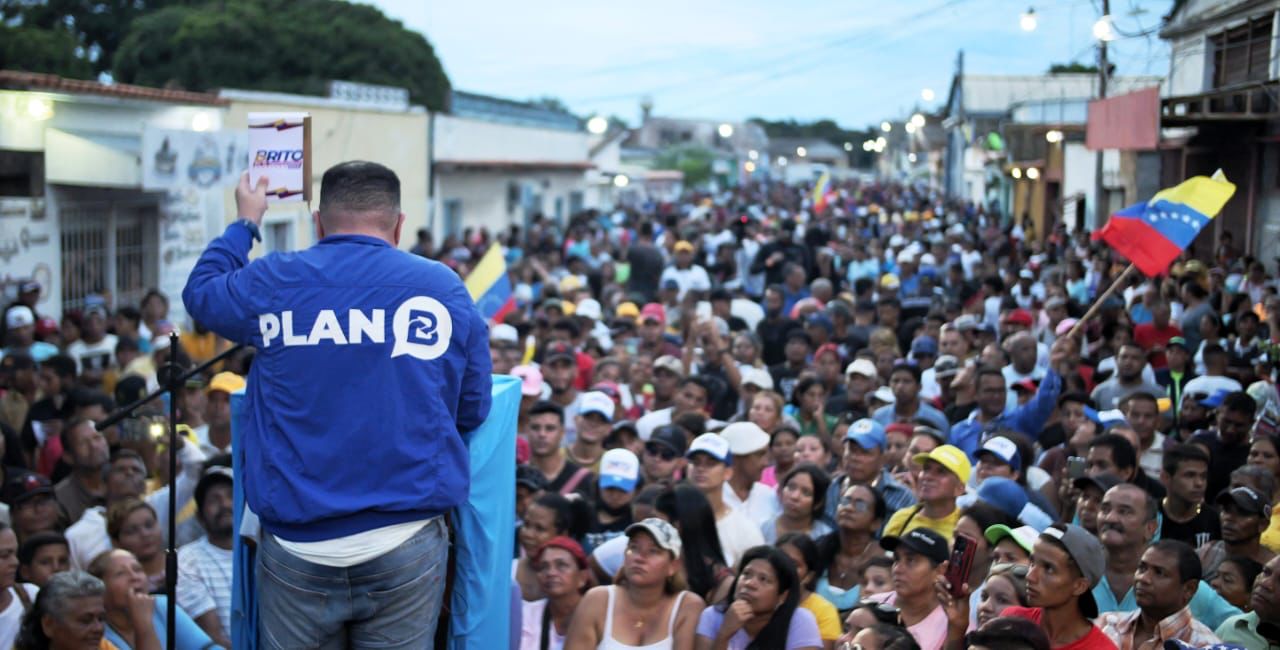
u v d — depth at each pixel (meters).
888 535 6.59
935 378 10.98
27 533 7.25
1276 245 18.27
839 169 116.12
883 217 42.19
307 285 3.59
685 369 12.18
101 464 8.31
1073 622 5.06
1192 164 21.42
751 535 7.37
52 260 16.73
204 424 9.99
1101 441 7.32
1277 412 8.89
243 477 3.87
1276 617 5.38
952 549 5.57
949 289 18.89
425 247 22.62
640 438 9.30
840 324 14.27
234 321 3.62
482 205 35.00
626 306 15.29
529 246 28.34
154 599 6.03
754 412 9.31
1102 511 6.06
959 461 6.82
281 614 3.58
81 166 16.50
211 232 20.92
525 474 7.68
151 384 11.47
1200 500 7.06
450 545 3.91
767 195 61.81
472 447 3.90
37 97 15.96
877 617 5.47
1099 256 20.12
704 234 29.38
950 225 37.53
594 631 5.81
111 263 18.09
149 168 16.06
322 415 3.51
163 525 7.79
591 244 27.86
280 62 39.41
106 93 17.11
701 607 5.86
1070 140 28.91
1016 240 29.20
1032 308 15.61
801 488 7.39
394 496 3.50
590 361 12.34
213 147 17.03
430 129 30.05
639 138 124.50
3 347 13.62
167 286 19.44
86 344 12.99
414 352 3.55
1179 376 10.40
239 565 3.97
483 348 3.74
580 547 6.43
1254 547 6.36
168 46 38.88
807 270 20.33
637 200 61.06
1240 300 13.71
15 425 10.16
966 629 5.33
